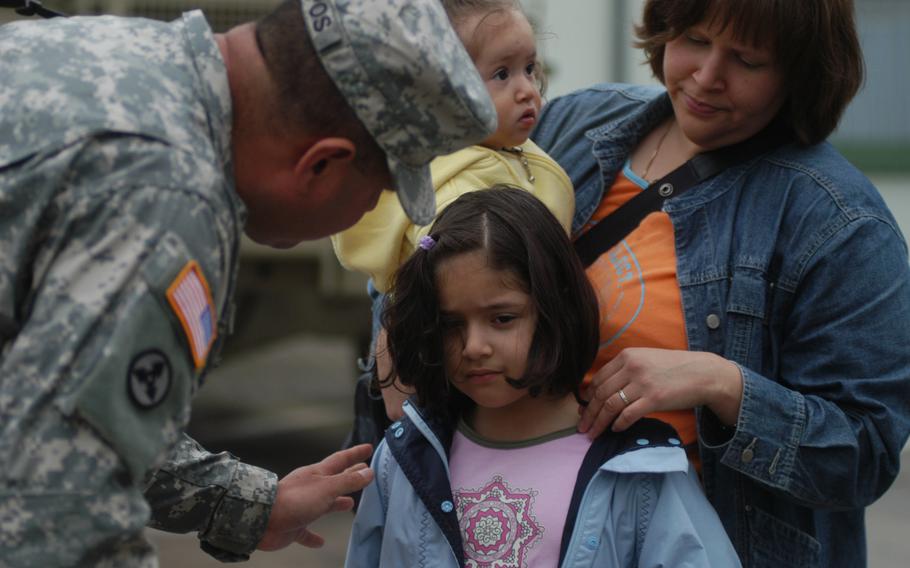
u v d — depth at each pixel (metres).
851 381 3.35
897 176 12.09
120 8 8.62
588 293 3.37
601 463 3.31
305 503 3.46
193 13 2.70
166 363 2.41
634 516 3.28
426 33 2.61
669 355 3.32
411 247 3.72
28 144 2.39
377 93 2.58
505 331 3.26
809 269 3.39
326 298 9.73
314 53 2.57
